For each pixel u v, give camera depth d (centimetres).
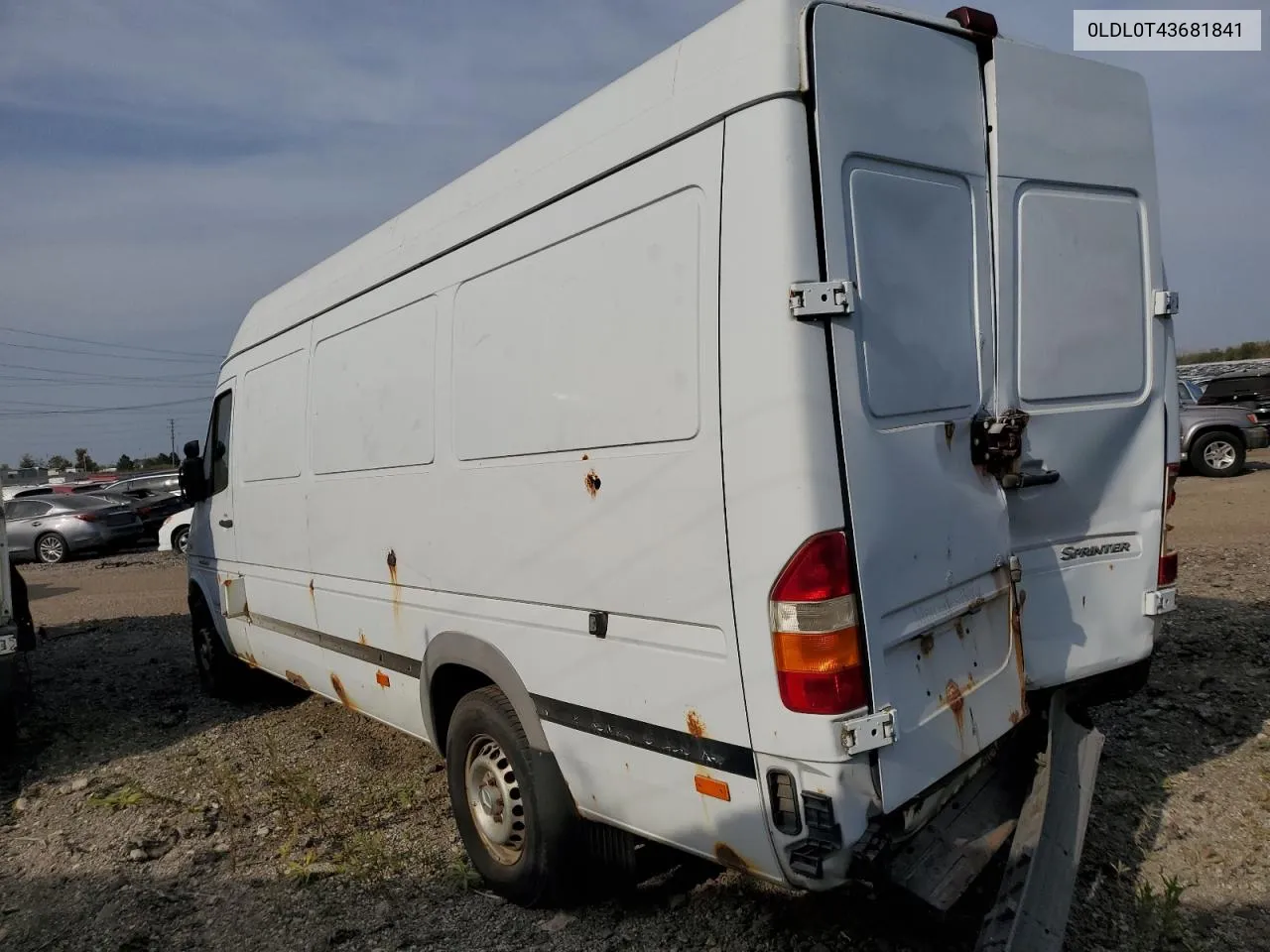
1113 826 395
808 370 248
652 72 294
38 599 1368
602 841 346
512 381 345
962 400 300
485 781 380
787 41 255
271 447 561
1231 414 1650
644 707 296
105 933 376
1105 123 350
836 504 250
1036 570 351
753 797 265
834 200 256
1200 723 484
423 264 402
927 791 274
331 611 494
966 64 306
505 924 360
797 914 342
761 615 255
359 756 559
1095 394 352
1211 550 915
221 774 532
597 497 307
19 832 482
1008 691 316
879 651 256
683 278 276
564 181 322
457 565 380
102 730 647
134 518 2108
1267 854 366
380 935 360
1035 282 328
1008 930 261
